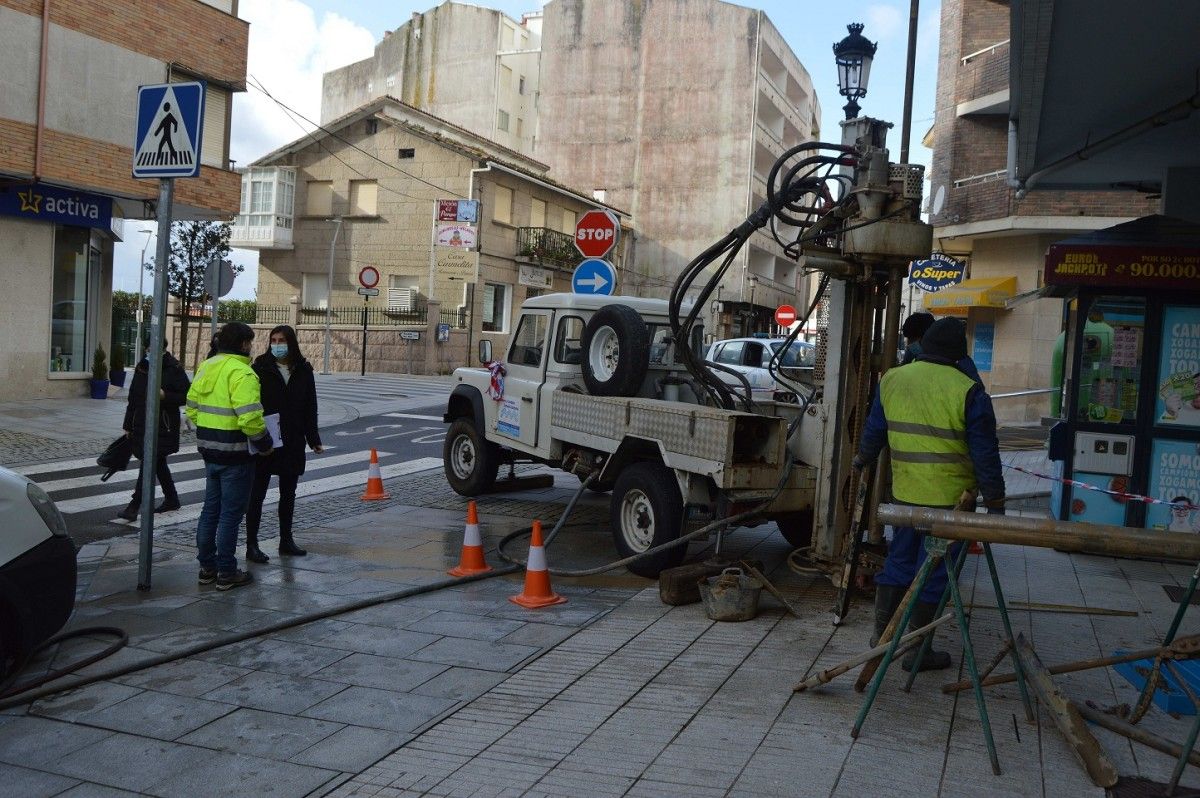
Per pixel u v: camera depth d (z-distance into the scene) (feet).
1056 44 21.89
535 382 31.01
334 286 123.13
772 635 19.48
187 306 107.14
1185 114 26.21
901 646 15.14
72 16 59.47
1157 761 13.56
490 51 169.17
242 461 22.47
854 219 20.93
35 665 17.49
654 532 24.20
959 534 13.37
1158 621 20.70
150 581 22.52
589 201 138.51
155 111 22.09
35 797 12.64
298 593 22.41
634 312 28.09
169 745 14.23
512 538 28.43
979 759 13.52
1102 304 28.55
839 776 12.94
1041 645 18.76
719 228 158.40
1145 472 28.35
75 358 66.90
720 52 158.51
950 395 16.55
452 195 117.08
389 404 71.05
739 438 22.88
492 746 14.08
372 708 15.62
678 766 13.28
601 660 17.93
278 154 124.88
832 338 22.44
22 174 57.26
